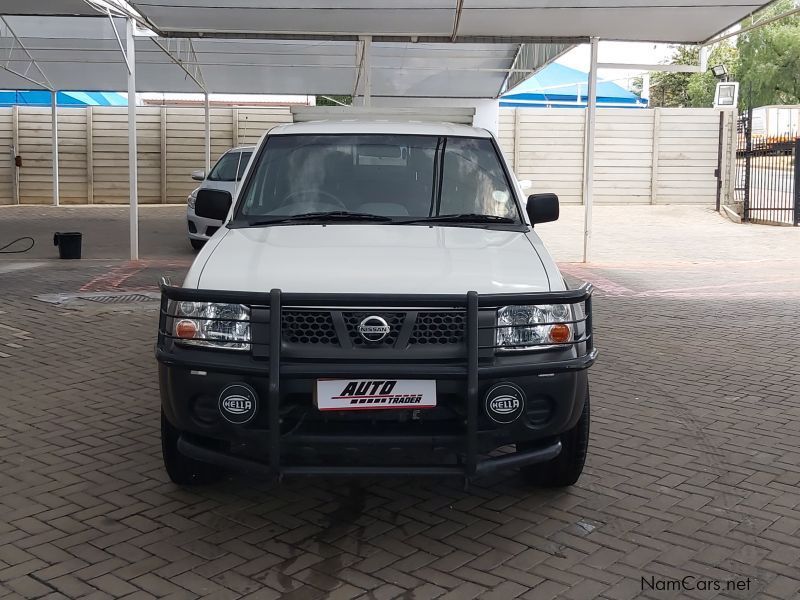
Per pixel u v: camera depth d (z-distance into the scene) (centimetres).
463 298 395
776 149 2258
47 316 955
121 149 2645
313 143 558
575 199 2627
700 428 602
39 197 2641
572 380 416
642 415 630
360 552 412
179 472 473
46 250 1599
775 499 479
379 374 389
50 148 2622
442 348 399
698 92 4694
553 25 1315
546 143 2608
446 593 373
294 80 2336
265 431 400
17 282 1188
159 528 436
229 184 1497
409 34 1405
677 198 2617
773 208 2250
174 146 2656
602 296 1161
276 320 387
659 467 527
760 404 660
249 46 1931
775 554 413
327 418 400
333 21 1335
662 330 934
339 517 453
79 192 2661
